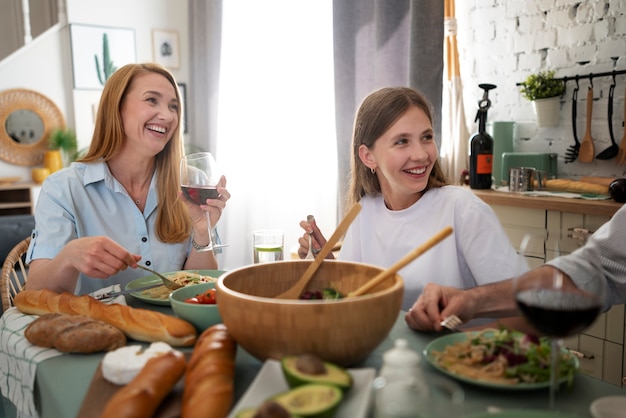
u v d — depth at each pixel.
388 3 2.73
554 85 2.59
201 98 4.56
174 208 1.70
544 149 2.77
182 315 1.00
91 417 0.70
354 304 0.75
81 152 4.37
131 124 1.62
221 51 4.23
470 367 0.79
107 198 1.66
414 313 0.99
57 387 0.82
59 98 4.48
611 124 2.47
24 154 4.39
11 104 4.30
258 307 0.76
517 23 2.81
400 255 1.41
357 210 0.98
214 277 1.39
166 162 1.71
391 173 1.36
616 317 2.01
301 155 3.83
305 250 1.45
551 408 0.69
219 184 1.45
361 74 3.01
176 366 0.76
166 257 1.70
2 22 5.13
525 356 0.78
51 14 5.09
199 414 0.64
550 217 2.23
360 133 1.45
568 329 0.66
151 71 1.68
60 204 1.55
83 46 4.43
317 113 3.67
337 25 3.05
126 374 0.78
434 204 1.38
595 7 2.49
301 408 0.61
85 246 1.17
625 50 2.41
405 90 1.39
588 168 2.59
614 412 0.66
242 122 4.24
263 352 0.79
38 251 1.45
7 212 4.35
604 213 2.03
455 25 2.79
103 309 1.02
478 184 2.58
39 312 1.10
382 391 0.58
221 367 0.73
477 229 1.27
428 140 1.36
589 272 0.81
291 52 3.81
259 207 4.21
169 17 4.74
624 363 2.00
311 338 0.75
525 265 0.92
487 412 0.65
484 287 1.02
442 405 0.68
